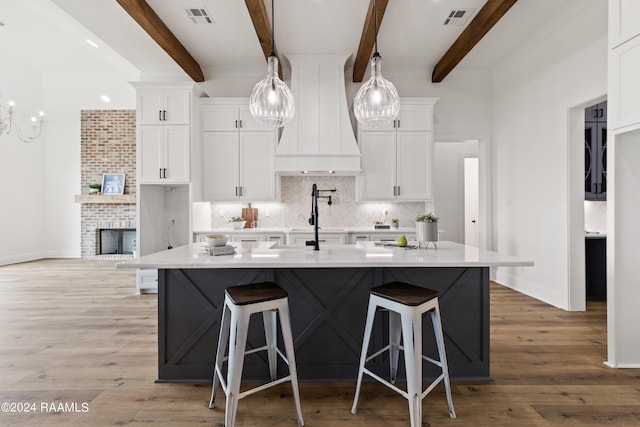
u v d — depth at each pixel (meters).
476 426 1.76
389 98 2.78
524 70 4.33
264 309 1.73
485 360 2.22
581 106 3.48
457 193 6.43
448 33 3.97
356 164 4.48
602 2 3.14
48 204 7.36
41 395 2.03
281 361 2.22
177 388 2.12
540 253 4.07
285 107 2.81
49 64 6.87
